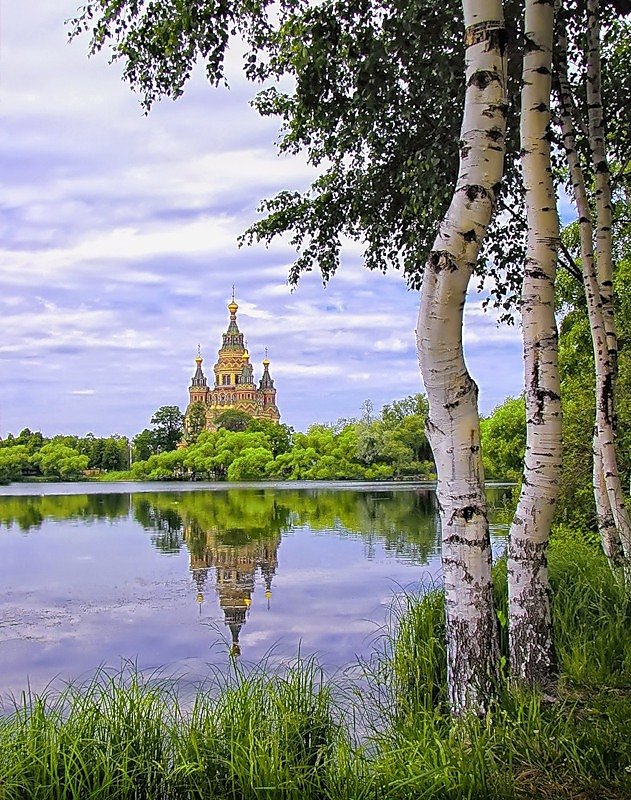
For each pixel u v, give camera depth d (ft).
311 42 20.22
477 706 13.00
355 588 39.81
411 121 22.27
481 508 13.51
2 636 31.45
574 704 13.53
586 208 22.11
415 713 14.44
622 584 19.93
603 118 24.68
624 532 20.74
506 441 82.69
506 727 12.13
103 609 36.94
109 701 14.16
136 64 19.54
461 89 21.08
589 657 16.07
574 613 18.56
